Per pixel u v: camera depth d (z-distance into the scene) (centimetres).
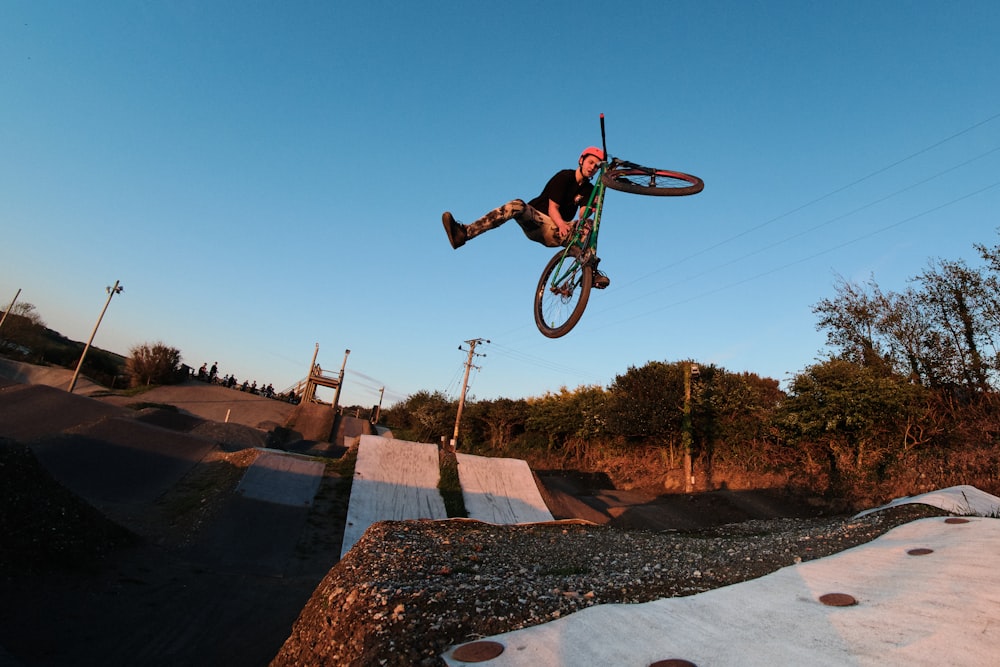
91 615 862
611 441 3338
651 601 477
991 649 321
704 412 2791
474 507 1852
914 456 1973
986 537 595
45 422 2145
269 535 1419
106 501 1577
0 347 4334
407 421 6122
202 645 820
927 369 2227
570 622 423
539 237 467
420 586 531
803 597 465
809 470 2292
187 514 1505
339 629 470
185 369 5212
